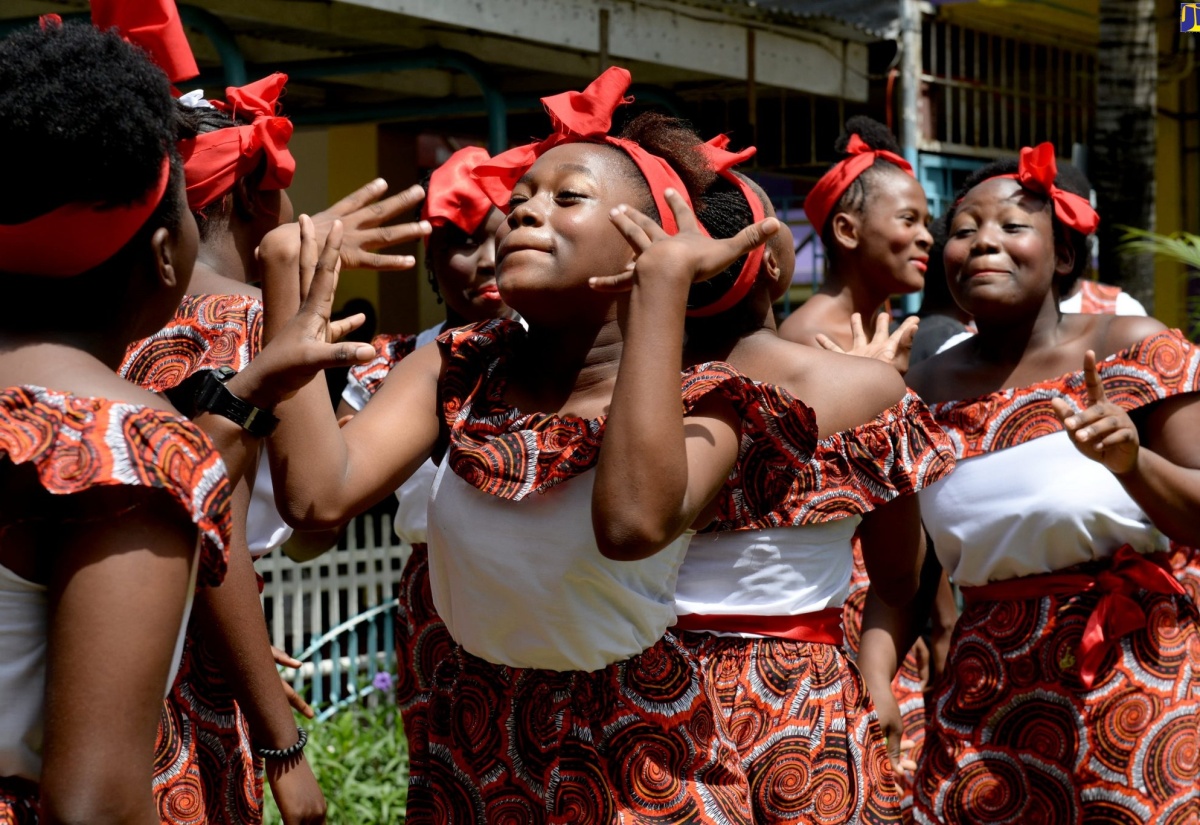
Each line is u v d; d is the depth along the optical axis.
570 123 2.31
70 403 1.60
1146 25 7.57
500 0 6.11
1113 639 3.26
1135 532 3.27
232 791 2.61
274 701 2.56
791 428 2.43
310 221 2.14
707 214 2.55
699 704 2.28
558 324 2.30
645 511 1.99
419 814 2.53
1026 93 10.16
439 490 2.34
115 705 1.56
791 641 2.63
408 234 2.29
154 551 1.59
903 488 2.69
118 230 1.68
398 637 3.44
